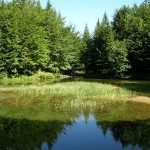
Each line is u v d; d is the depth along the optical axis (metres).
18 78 56.22
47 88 39.62
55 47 70.94
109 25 85.00
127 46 71.19
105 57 71.38
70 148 16.03
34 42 60.19
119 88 40.84
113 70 69.69
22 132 18.75
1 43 56.66
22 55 57.97
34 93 35.66
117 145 16.56
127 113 24.38
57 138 17.69
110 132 18.97
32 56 61.94
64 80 57.41
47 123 21.05
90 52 81.12
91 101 29.89
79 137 17.95
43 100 30.52
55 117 22.91
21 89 39.28
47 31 71.81
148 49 68.62
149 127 20.17
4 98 31.80
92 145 16.55
